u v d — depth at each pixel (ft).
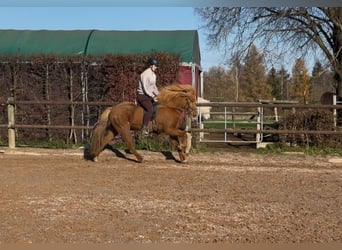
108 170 34.19
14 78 48.57
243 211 23.20
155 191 27.48
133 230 20.13
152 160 38.40
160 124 36.14
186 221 21.48
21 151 41.75
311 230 20.18
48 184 29.32
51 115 47.65
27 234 19.51
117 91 47.70
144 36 57.62
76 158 39.32
